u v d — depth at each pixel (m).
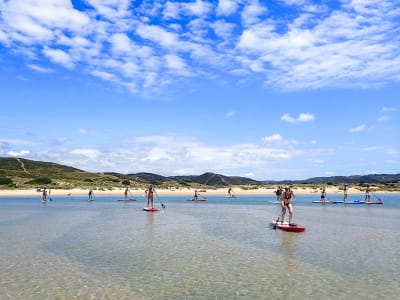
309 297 13.67
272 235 27.95
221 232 29.56
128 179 154.62
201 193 126.44
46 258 19.75
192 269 17.52
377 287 14.81
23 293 14.06
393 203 74.38
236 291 14.31
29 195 109.00
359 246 23.44
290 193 32.50
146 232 29.52
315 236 27.55
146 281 15.57
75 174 156.12
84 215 44.59
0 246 23.17
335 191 135.50
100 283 15.28
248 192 130.88
